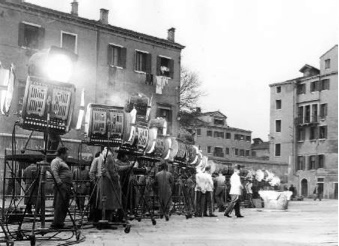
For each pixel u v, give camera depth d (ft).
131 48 111.55
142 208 46.88
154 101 115.03
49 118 28.40
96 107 34.45
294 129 187.52
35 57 28.94
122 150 38.60
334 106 173.37
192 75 159.33
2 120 85.61
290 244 28.25
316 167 177.78
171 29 120.57
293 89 189.37
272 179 101.30
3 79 27.14
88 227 35.73
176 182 56.29
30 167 38.29
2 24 90.27
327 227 40.70
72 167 49.26
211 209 53.78
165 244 26.94
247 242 28.91
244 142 257.55
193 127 164.76
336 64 175.01
